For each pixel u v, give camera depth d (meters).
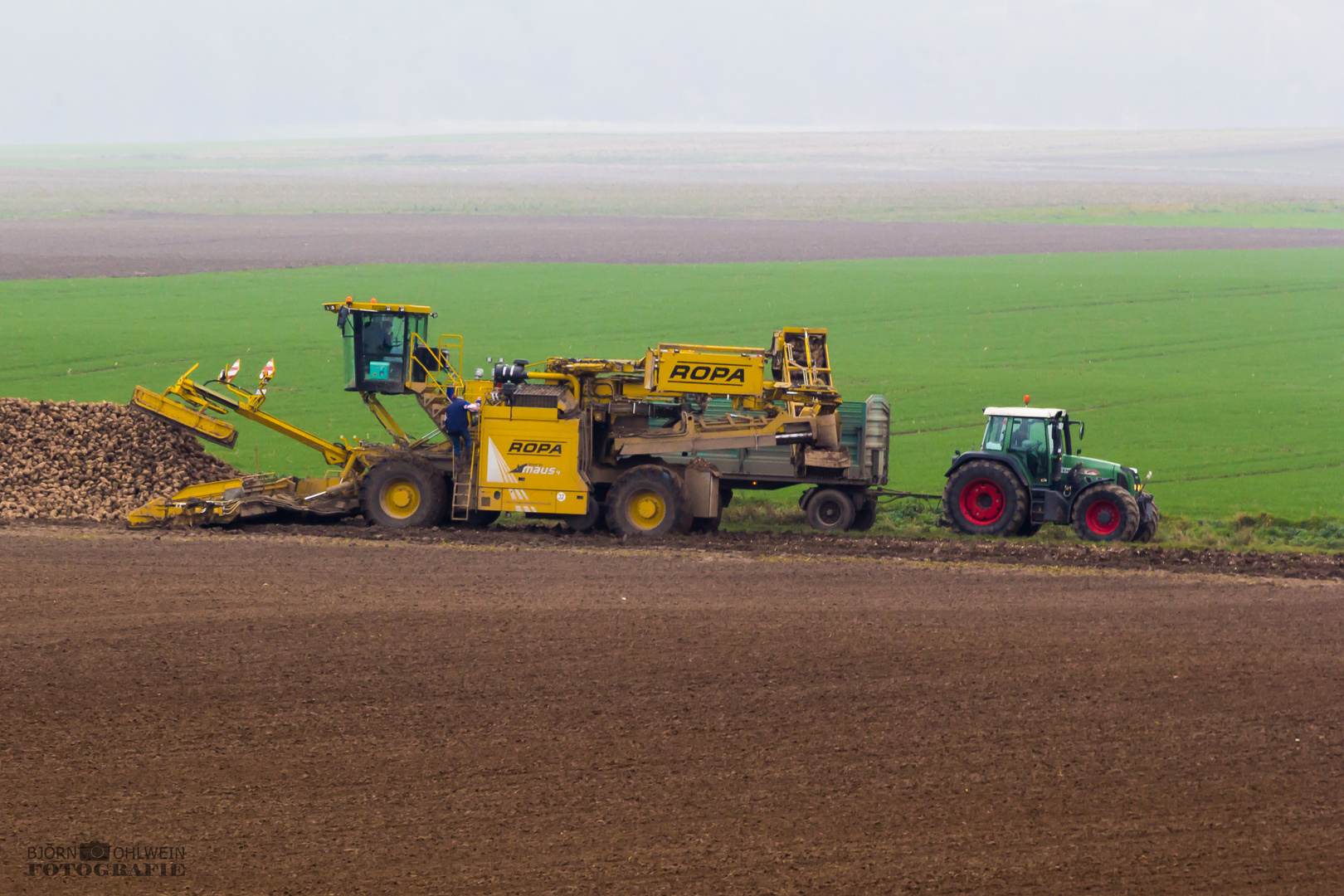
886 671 39.91
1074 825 29.03
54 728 34.53
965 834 28.56
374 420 107.50
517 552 58.84
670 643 42.78
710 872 26.77
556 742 33.75
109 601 47.81
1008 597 49.97
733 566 55.84
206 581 51.34
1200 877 26.69
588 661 40.62
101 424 78.25
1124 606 48.75
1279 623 46.12
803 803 30.09
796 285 191.88
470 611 46.81
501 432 66.00
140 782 31.03
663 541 63.25
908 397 119.75
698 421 67.75
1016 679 39.16
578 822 29.06
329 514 68.69
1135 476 71.12
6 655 40.78
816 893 25.92
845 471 71.62
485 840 28.16
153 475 75.31
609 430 68.69
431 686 38.06
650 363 66.69
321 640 42.78
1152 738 34.31
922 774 31.81
